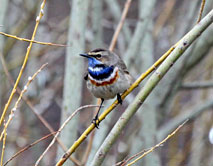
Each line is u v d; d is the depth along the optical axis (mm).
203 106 13523
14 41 14820
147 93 7328
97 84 9188
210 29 13070
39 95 15805
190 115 13500
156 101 12711
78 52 10445
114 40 10141
